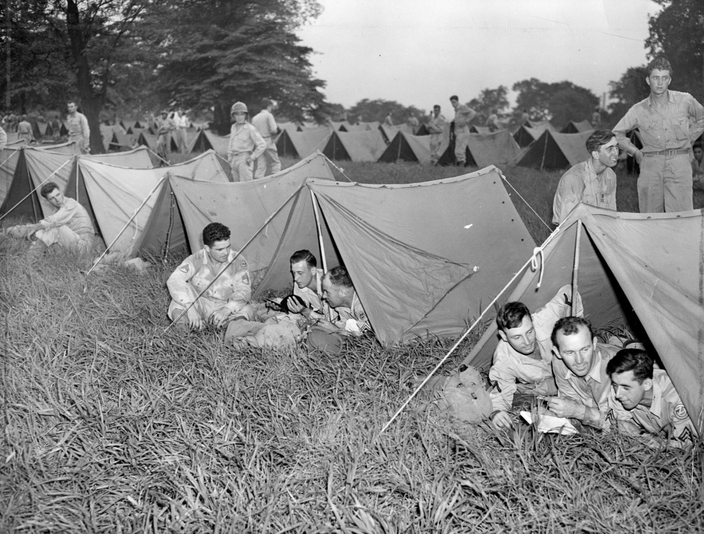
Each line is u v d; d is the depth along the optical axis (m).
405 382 4.21
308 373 4.42
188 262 5.61
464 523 2.86
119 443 3.51
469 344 4.82
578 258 3.97
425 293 5.20
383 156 21.16
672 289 3.62
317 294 5.60
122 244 8.12
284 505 2.99
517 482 3.09
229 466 3.33
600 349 3.85
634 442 3.46
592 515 2.85
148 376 4.36
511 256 5.64
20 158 10.22
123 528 2.90
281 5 34.69
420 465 3.24
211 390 4.12
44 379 4.21
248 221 7.31
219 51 32.53
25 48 26.02
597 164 5.39
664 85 6.67
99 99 29.45
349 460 3.21
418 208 5.60
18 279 6.49
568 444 3.43
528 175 15.45
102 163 8.79
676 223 3.92
